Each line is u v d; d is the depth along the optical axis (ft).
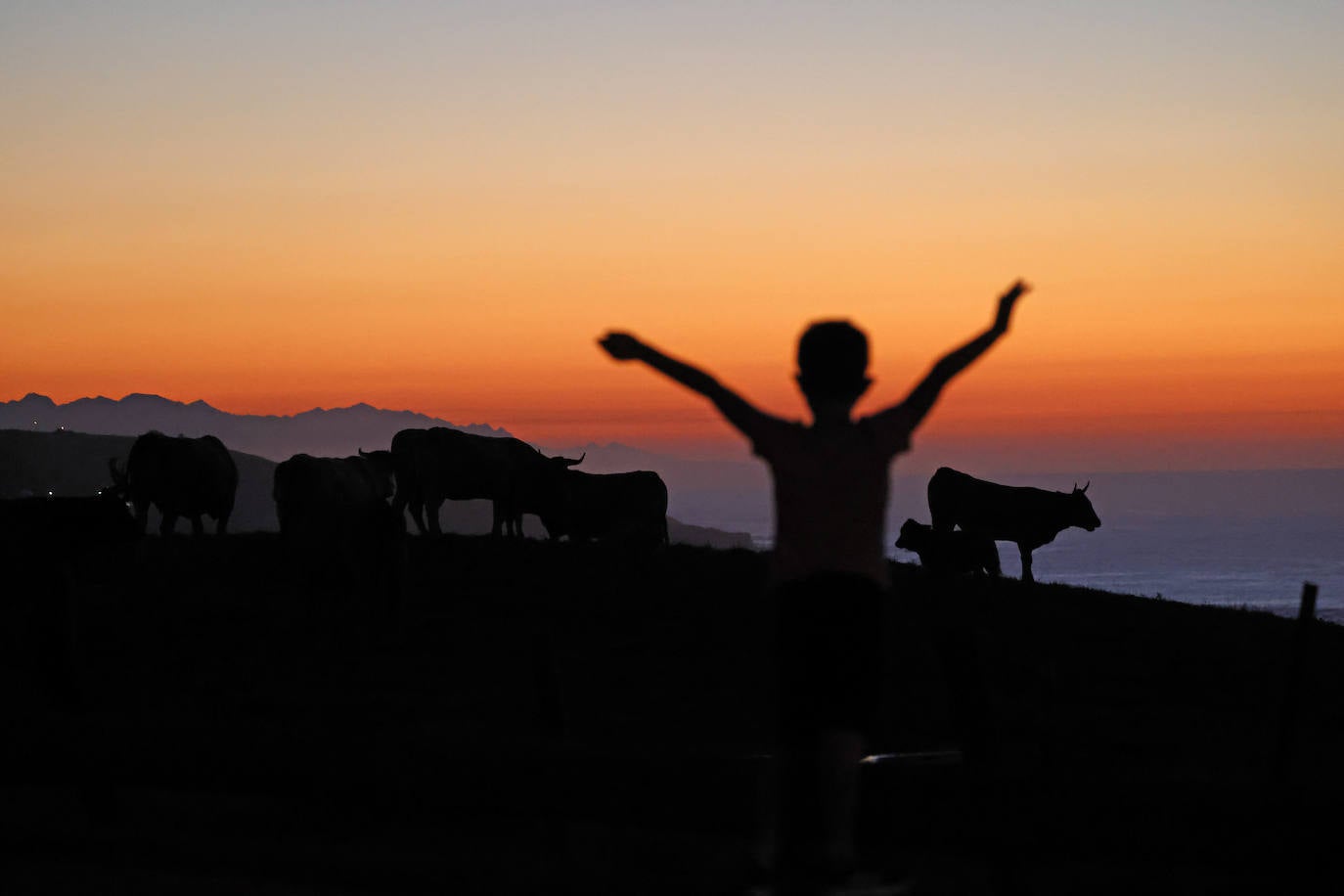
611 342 17.44
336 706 42.63
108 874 22.34
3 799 28.53
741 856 22.34
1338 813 18.85
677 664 54.60
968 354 17.78
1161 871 20.18
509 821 25.35
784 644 17.07
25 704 40.50
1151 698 52.65
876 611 17.02
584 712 43.93
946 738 42.78
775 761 19.21
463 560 77.51
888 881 19.11
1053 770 20.61
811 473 17.11
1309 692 56.90
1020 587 82.69
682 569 77.51
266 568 73.00
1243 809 19.17
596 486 98.68
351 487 65.77
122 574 69.15
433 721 40.70
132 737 23.65
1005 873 20.02
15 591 59.41
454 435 96.94
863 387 17.89
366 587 61.52
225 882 21.71
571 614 64.80
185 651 52.60
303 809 26.71
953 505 111.24
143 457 84.02
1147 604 81.46
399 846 24.14
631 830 24.73
